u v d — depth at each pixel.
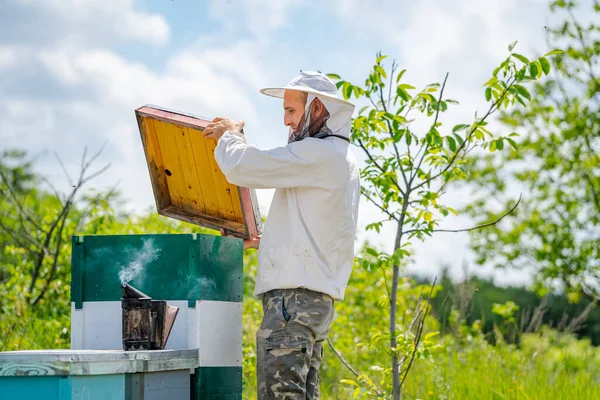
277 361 4.13
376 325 9.61
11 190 10.81
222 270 4.67
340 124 4.41
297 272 4.17
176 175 5.07
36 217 11.07
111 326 4.70
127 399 3.99
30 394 3.84
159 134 4.93
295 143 4.25
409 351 5.67
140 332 4.32
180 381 4.34
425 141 5.61
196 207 5.13
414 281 10.48
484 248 17.34
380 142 5.85
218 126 4.45
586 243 16.14
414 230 5.79
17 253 10.11
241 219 4.93
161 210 5.13
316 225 4.23
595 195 16.38
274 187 4.23
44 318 9.15
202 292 4.50
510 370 8.55
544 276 16.39
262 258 4.30
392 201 5.88
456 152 5.61
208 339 4.53
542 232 16.61
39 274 9.88
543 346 9.23
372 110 5.64
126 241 4.68
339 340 9.16
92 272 4.75
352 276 10.02
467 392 7.78
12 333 8.52
